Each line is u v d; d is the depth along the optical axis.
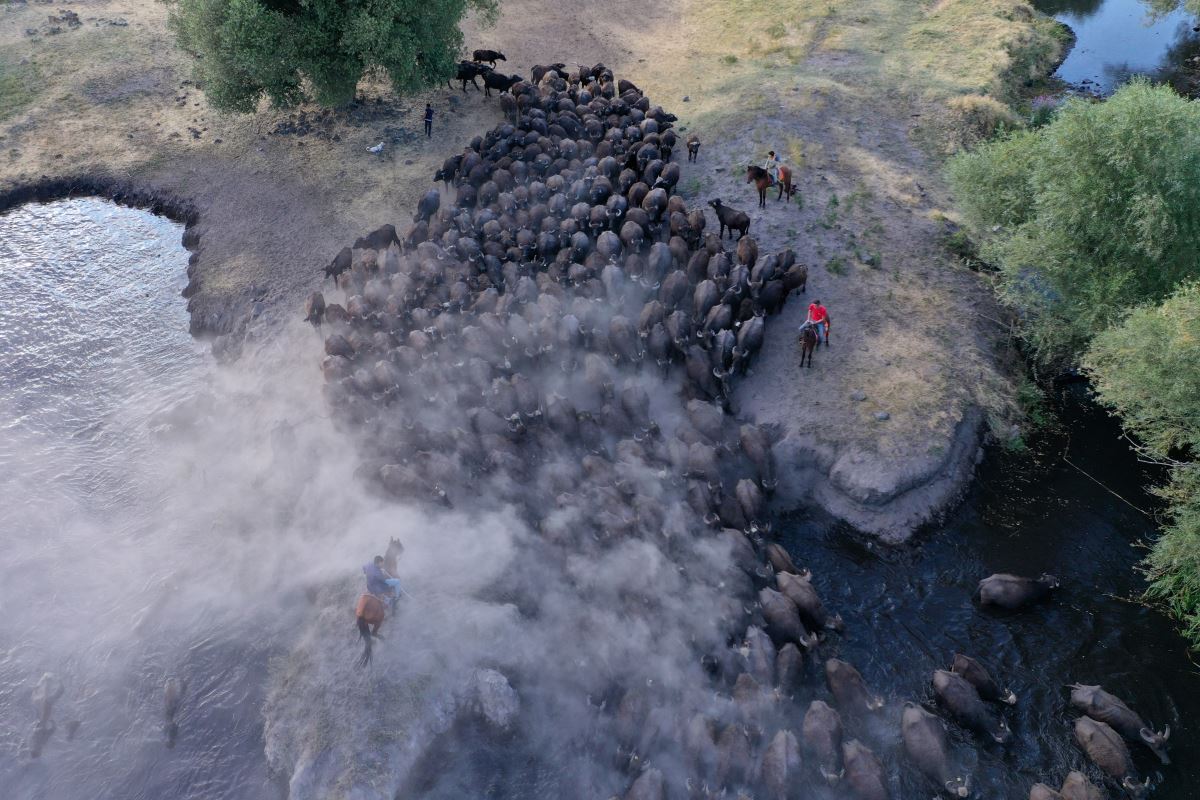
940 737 18.38
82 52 47.16
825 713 18.45
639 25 52.50
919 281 30.97
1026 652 20.88
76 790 18.86
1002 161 31.22
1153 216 25.58
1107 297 26.72
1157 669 20.45
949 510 24.31
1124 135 26.34
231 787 18.77
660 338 27.41
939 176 36.97
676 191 36.38
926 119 40.62
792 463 25.39
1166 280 26.86
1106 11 56.75
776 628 20.52
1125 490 24.83
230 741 19.53
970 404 26.58
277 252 34.34
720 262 29.81
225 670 20.83
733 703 19.11
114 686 20.67
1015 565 22.97
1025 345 29.20
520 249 31.66
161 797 18.70
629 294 30.12
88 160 40.12
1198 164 25.73
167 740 19.61
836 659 19.94
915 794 18.06
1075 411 27.42
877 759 17.83
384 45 37.69
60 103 43.62
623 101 40.47
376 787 17.97
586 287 29.72
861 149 38.44
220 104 38.72
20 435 27.69
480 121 42.44
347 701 19.25
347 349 28.25
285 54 37.12
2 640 21.75
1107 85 46.62
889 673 20.50
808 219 33.81
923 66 45.38
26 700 20.53
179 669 20.88
